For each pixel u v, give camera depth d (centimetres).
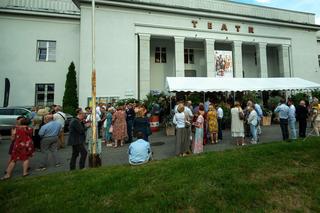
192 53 2502
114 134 1101
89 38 1862
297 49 2614
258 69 2461
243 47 2686
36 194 463
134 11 2006
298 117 1085
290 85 1941
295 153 660
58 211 399
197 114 980
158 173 534
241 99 1811
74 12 2112
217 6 2330
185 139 840
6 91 1833
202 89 1644
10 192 479
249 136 1223
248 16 2341
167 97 1867
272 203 435
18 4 2012
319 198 454
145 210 392
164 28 2097
